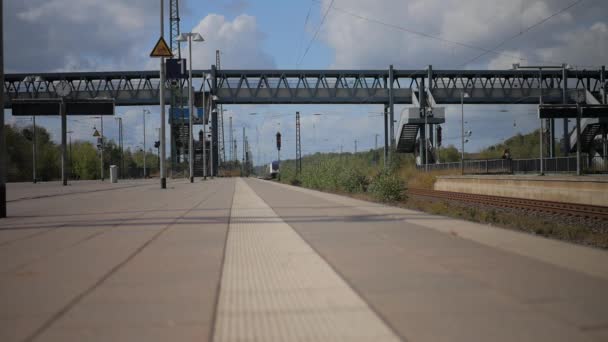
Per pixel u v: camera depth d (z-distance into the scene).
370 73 89.00
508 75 87.81
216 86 90.62
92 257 7.82
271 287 5.84
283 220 13.45
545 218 20.34
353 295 5.42
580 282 5.88
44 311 4.85
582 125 67.12
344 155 41.59
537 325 4.32
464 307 4.89
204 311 4.86
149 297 5.38
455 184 45.69
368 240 9.50
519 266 6.86
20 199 23.50
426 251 8.15
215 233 10.76
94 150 119.38
